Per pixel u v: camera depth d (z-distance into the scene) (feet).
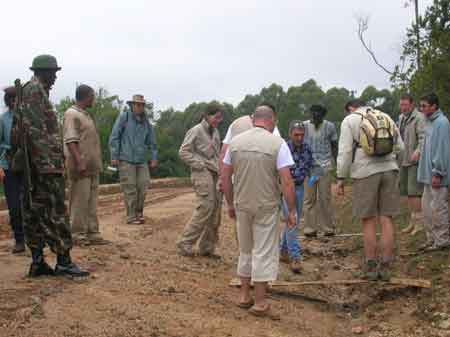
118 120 39.73
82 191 29.78
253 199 21.02
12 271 23.76
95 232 30.99
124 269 25.43
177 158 164.55
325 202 38.09
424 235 32.83
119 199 69.41
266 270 21.09
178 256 29.89
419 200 33.88
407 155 33.45
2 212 53.01
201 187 29.58
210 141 29.78
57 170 21.86
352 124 25.61
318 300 25.08
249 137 21.30
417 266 27.30
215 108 29.71
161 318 19.60
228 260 30.81
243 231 21.59
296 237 29.17
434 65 45.75
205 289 24.06
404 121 33.83
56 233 22.54
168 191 92.48
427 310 22.22
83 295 20.90
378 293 25.11
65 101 132.67
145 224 40.57
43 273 22.84
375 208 25.55
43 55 22.16
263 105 22.03
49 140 21.52
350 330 21.63
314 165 37.52
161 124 237.86
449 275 24.98
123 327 18.35
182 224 42.29
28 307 19.07
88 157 29.40
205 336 18.60
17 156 21.99
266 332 19.86
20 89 21.84
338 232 40.52
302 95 242.99
